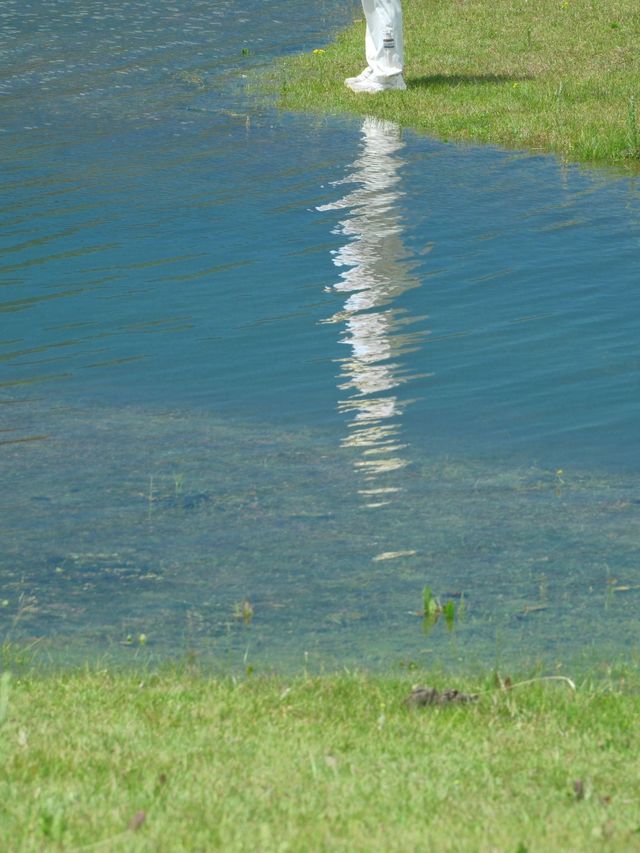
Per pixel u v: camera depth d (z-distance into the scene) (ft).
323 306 60.23
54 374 52.39
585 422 46.21
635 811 21.70
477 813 21.34
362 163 89.71
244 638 31.94
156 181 85.20
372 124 102.37
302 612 33.40
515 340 55.01
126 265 67.31
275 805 21.35
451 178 85.10
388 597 34.17
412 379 50.93
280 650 31.22
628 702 27.66
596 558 36.19
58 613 33.32
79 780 22.20
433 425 46.37
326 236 72.02
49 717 25.66
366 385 50.37
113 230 73.92
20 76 124.36
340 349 54.49
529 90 109.81
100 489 41.19
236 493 40.88
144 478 42.04
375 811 21.17
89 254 69.41
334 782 22.52
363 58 127.44
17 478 42.06
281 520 38.91
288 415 47.57
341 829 20.39
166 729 25.31
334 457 43.68
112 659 30.60
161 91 116.88
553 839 20.21
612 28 136.98
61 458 43.78
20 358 54.34
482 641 31.71
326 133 99.55
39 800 20.97
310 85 116.67
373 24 112.88
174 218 76.33
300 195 81.30
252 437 45.52
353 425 46.50
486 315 58.49
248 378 51.47
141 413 47.98
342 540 37.55
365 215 76.38
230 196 81.25
